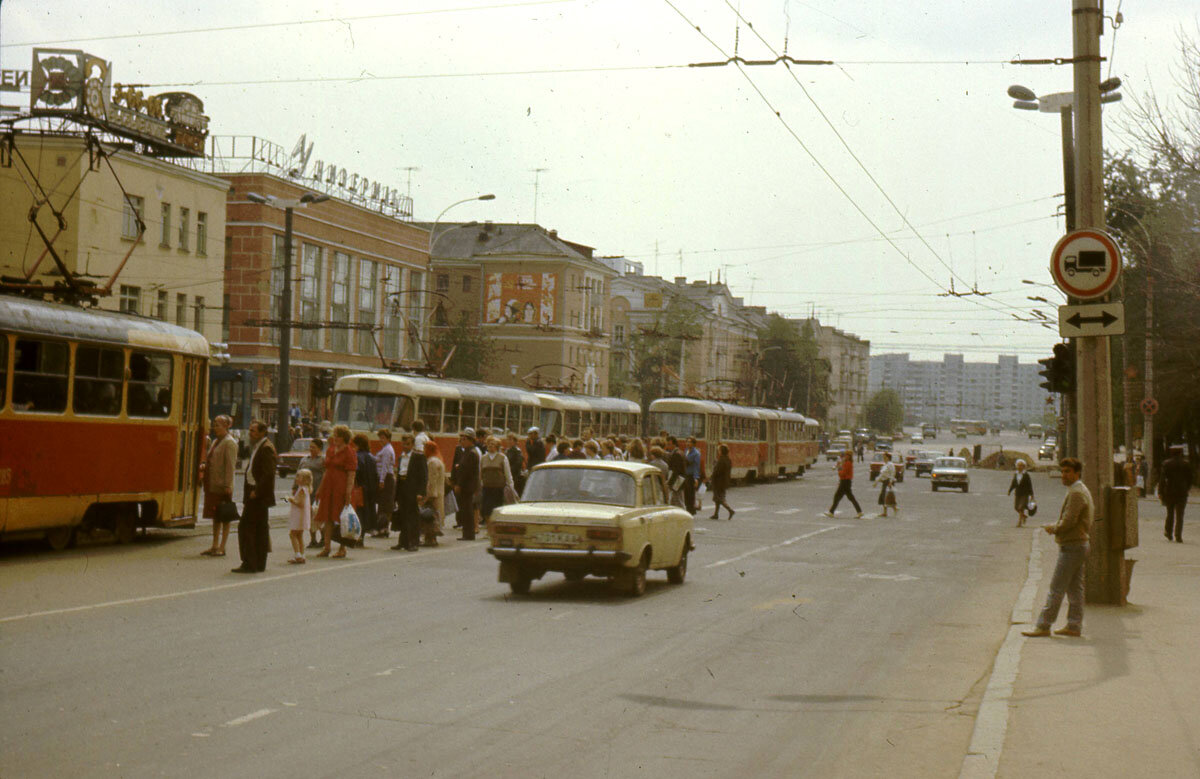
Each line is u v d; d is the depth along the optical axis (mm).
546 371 92625
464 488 22766
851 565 20859
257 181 63688
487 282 94000
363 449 21828
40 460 17578
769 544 24875
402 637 11555
